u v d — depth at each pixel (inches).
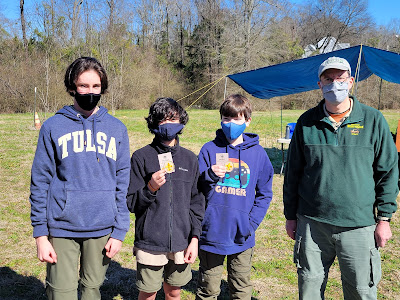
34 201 79.0
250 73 267.4
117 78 1232.8
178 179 92.9
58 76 981.2
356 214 85.4
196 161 96.8
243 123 102.7
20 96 1013.2
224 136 108.0
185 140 530.6
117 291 130.1
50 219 79.0
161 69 1498.5
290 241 183.6
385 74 269.1
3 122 709.3
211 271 102.4
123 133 88.5
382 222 86.0
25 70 1054.4
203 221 101.7
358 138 86.0
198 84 1519.4
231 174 102.8
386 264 156.5
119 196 86.5
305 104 1408.7
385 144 85.1
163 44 1823.3
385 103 1334.9
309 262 91.0
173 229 90.9
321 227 89.6
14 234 181.0
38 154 80.1
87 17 1395.2
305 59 244.5
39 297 123.8
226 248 98.7
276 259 161.3
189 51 1598.2
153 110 91.8
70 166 79.7
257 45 1389.0
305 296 91.8
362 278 86.9
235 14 1427.2
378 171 86.7
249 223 102.7
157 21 1948.8
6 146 441.1
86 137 81.7
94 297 85.7
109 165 84.4
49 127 80.4
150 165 93.1
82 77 80.5
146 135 579.8
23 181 291.0
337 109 87.7
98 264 84.3
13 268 144.3
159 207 90.8
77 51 1189.7
